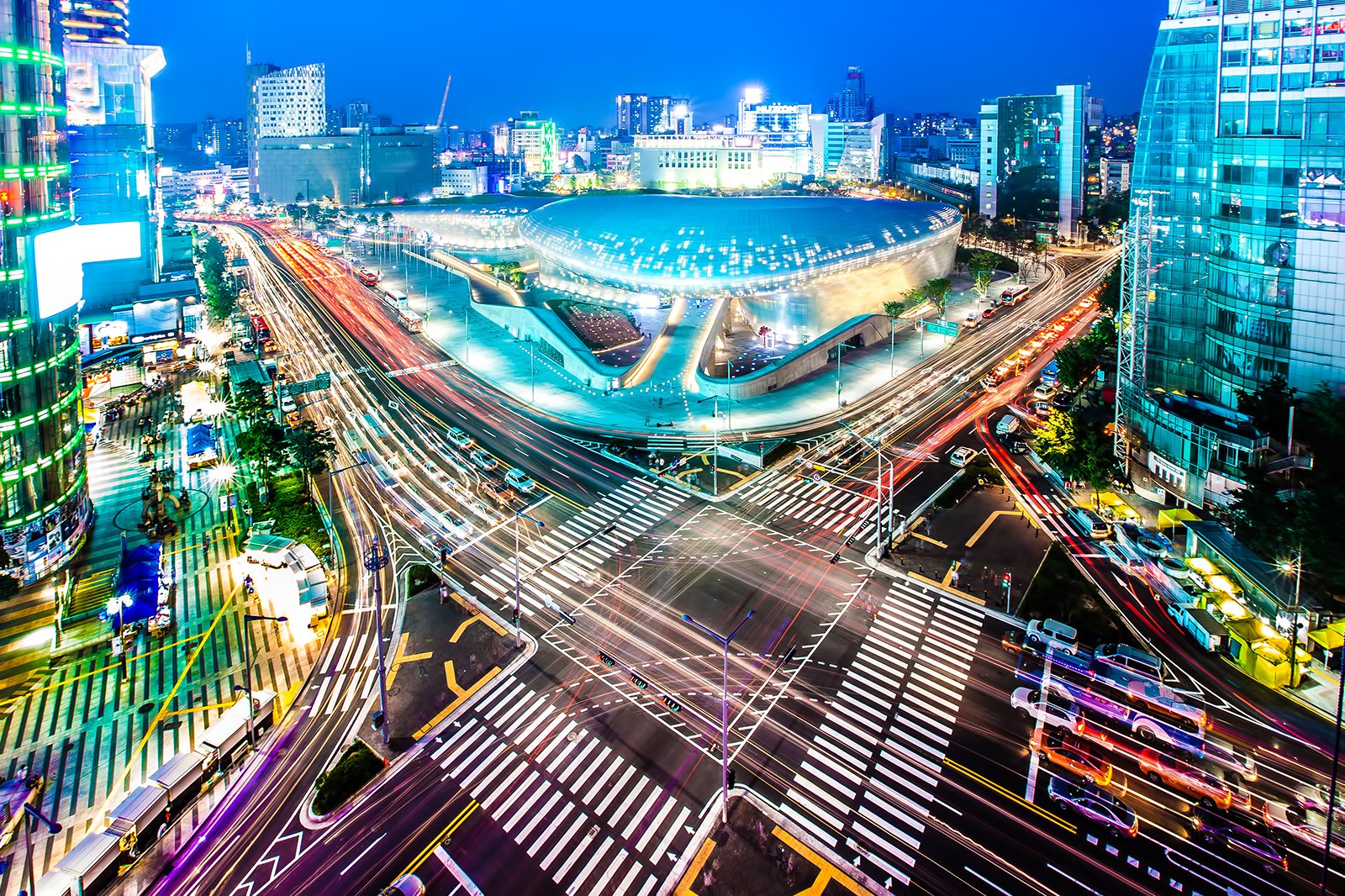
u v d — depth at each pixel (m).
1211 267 80.25
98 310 156.00
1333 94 67.06
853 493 92.12
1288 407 67.94
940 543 80.38
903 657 62.41
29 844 45.28
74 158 163.25
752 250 138.75
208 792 50.16
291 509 86.56
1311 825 45.97
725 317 147.50
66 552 77.81
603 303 172.38
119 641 64.00
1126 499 85.56
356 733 55.25
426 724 55.94
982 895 42.28
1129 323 89.56
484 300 180.75
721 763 51.97
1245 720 54.53
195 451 104.06
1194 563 69.25
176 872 44.34
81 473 82.50
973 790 49.22
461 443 108.56
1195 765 50.38
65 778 51.41
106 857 43.69
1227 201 77.12
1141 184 85.00
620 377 130.50
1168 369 86.19
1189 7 78.88
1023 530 82.62
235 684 60.47
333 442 107.38
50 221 76.44
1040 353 146.50
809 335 151.88
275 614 69.00
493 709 57.34
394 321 181.38
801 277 137.88
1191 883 42.56
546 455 105.50
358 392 132.12
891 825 46.88
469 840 46.50
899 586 72.75
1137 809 47.47
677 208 161.75
